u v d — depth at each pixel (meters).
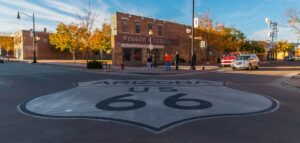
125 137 5.96
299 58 96.62
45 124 7.11
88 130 6.51
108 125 6.92
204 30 42.75
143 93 12.09
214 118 7.59
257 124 7.02
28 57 66.88
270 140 5.76
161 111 8.44
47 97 11.41
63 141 5.75
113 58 35.62
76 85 15.59
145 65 36.91
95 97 11.14
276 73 24.53
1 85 15.93
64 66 35.84
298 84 15.00
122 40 36.47
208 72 26.17
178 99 10.53
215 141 5.68
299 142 5.64
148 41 40.94
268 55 77.94
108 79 19.06
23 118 7.81
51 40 61.34
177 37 47.97
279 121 7.34
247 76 21.53
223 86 14.96
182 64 41.75
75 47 52.47
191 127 6.70
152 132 6.30
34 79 19.25
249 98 10.98
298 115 8.06
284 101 10.40
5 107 9.44
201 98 10.81
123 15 36.59
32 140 5.85
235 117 7.73
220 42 45.16
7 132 6.46
